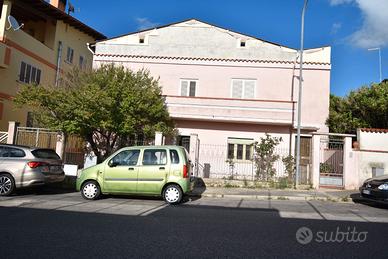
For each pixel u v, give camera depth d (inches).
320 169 647.1
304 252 236.4
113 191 456.4
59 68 1012.5
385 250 246.8
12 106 829.2
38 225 295.1
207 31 901.2
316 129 801.6
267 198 536.7
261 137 773.9
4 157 484.1
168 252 229.0
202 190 586.9
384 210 447.5
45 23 1002.1
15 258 209.8
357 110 860.6
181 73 889.5
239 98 811.4
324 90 844.6
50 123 628.4
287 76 860.0
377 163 633.6
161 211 387.2
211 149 808.3
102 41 920.9
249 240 264.4
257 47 878.4
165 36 909.8
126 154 462.6
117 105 638.5
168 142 804.6
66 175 614.9
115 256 218.4
